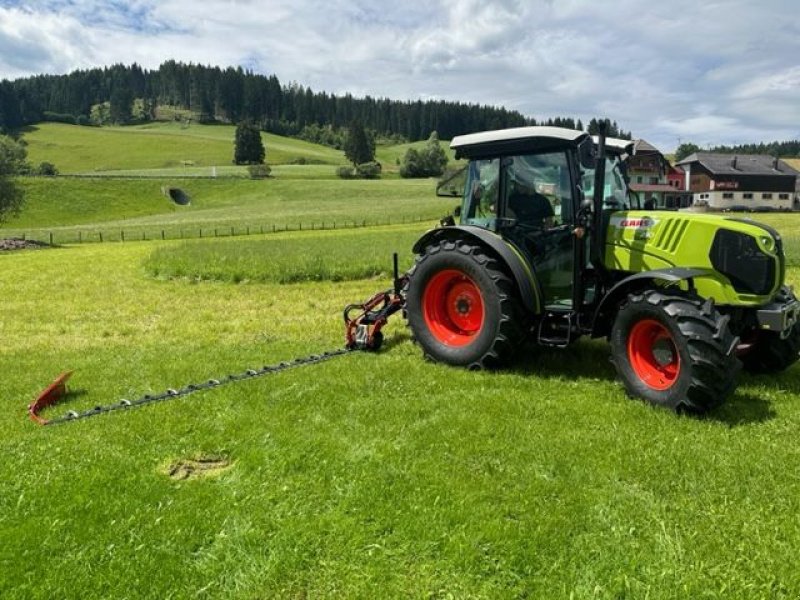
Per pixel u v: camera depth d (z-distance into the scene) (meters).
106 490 3.61
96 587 2.80
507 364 5.91
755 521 3.17
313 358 6.38
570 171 5.52
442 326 6.25
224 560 2.99
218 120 166.88
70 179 74.75
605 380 5.51
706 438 4.17
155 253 17.81
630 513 3.27
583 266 5.51
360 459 3.95
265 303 10.75
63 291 12.69
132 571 2.90
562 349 6.54
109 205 69.75
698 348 4.43
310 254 16.81
